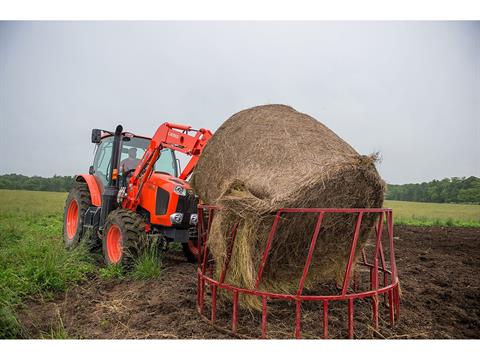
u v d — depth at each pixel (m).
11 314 3.86
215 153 4.42
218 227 3.60
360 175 3.60
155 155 6.00
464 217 19.62
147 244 5.75
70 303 4.59
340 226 3.87
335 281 4.94
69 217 7.82
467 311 4.46
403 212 24.03
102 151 7.38
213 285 3.80
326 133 4.09
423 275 6.29
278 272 3.84
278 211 3.28
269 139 3.94
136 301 4.64
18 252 6.18
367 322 4.01
